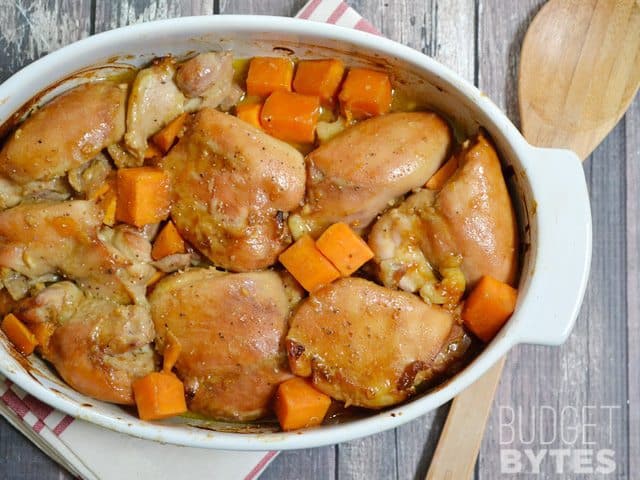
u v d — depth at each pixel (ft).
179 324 1.54
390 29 1.81
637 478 1.86
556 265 1.47
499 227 1.51
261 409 1.57
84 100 1.53
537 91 1.76
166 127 1.57
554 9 1.75
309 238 1.55
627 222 1.86
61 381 1.58
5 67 1.75
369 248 1.54
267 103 1.58
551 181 1.47
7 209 1.55
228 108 1.62
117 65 1.57
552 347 1.85
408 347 1.51
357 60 1.56
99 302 1.55
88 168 1.56
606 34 1.75
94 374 1.52
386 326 1.52
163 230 1.56
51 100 1.56
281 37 1.51
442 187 1.53
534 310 1.46
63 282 1.57
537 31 1.75
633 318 1.85
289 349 1.51
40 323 1.53
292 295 1.57
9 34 1.76
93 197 1.56
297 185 1.52
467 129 1.59
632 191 1.86
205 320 1.54
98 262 1.53
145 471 1.72
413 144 1.52
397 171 1.51
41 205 1.53
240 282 1.54
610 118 1.75
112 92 1.54
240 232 1.52
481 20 1.82
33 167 1.51
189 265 1.60
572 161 1.47
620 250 1.86
